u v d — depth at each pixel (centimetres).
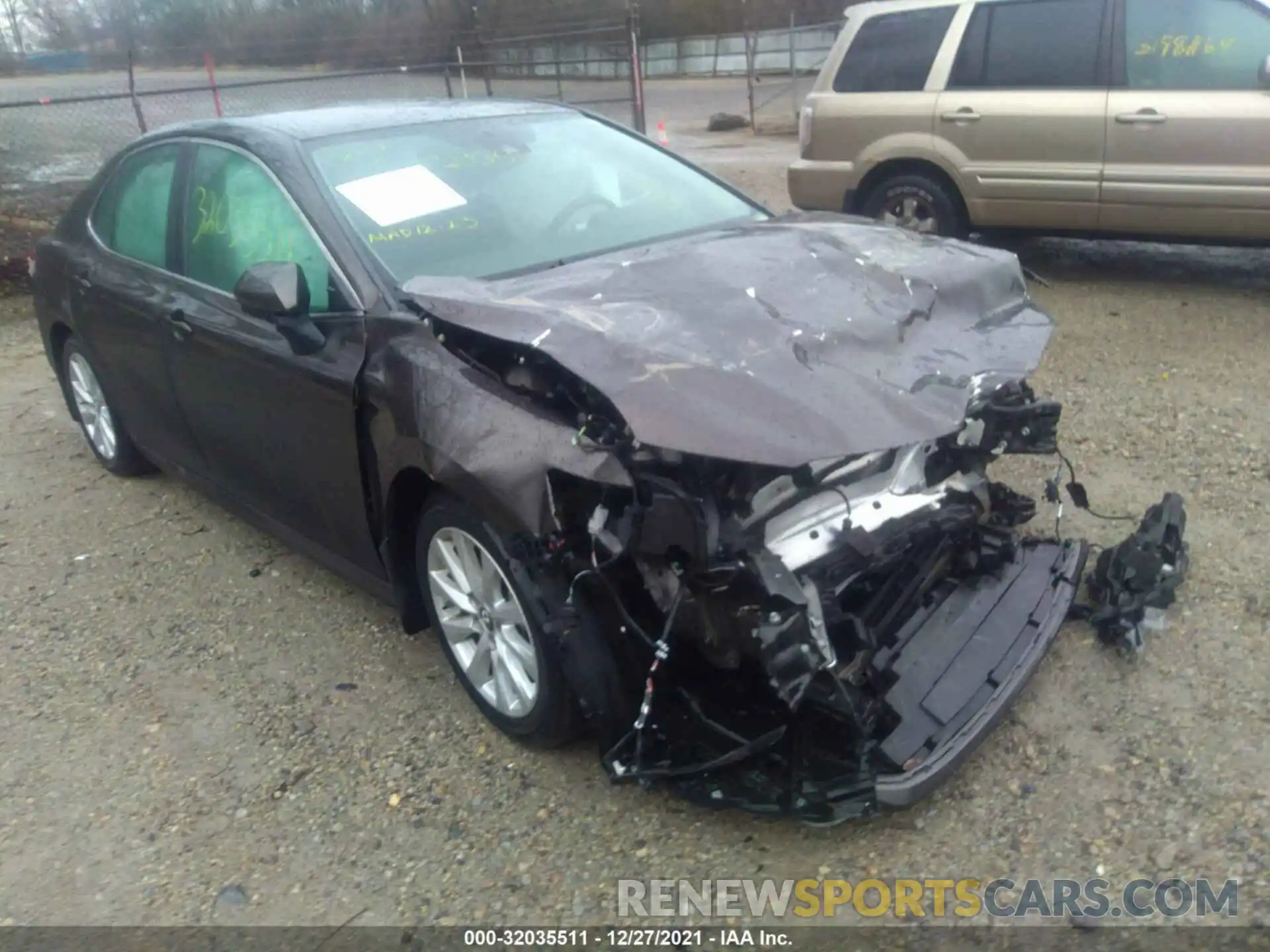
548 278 333
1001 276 349
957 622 327
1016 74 747
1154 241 740
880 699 284
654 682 287
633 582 284
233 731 357
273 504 415
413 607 363
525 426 281
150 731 361
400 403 317
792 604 260
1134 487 455
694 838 295
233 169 407
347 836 307
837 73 816
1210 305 710
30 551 497
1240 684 331
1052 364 613
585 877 285
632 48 1509
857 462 302
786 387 267
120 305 466
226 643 409
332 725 355
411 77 1758
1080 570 358
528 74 1866
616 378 266
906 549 308
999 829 288
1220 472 463
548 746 323
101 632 425
